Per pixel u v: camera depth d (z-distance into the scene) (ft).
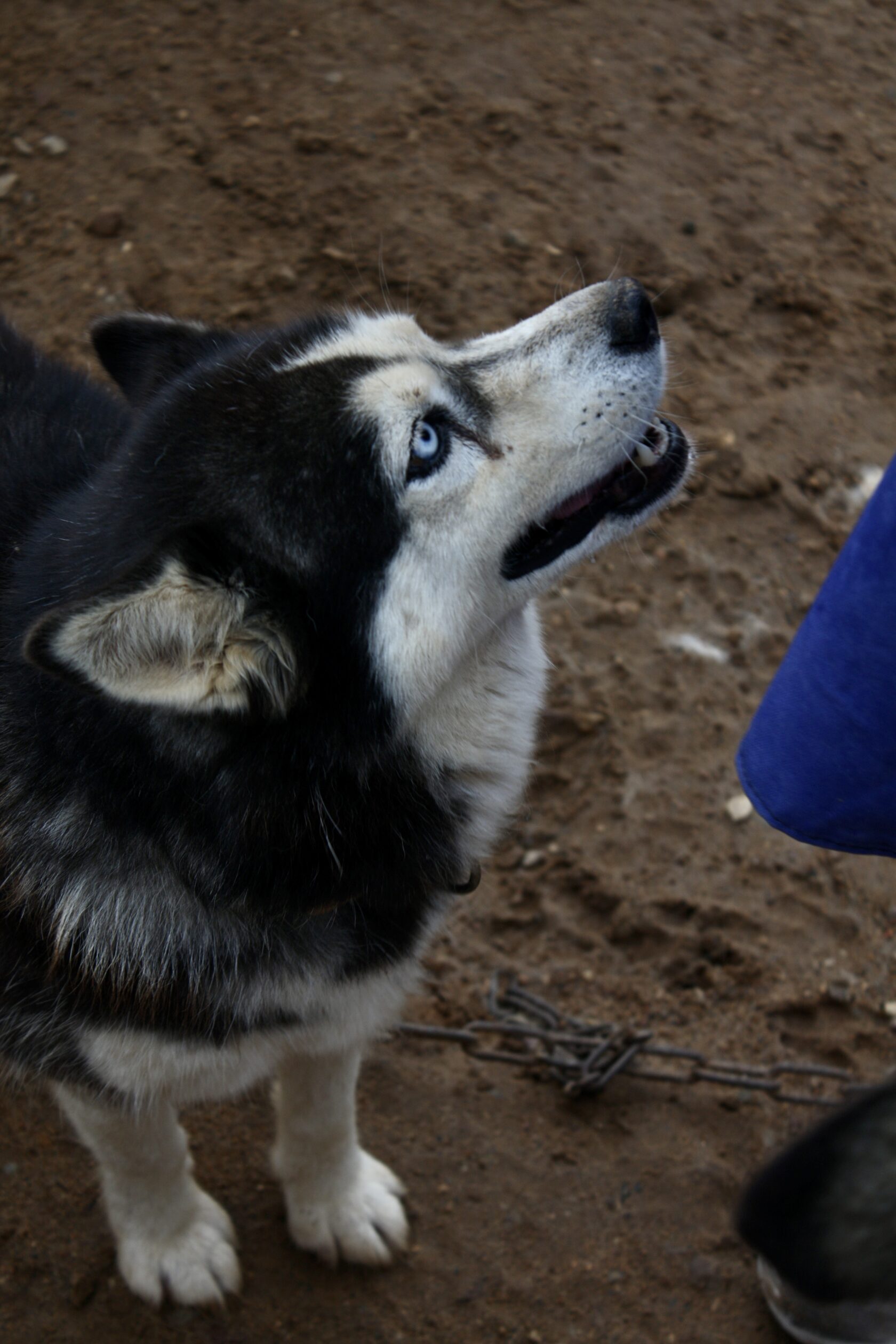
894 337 6.09
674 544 5.61
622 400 4.26
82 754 4.08
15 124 6.53
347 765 4.14
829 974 4.93
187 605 3.91
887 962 4.96
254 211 6.20
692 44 7.58
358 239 6.12
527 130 6.78
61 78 6.76
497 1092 4.79
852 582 3.98
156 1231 4.49
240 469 4.07
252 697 4.01
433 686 4.20
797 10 8.03
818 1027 4.88
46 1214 4.60
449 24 7.42
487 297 5.99
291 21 7.27
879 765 4.00
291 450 4.09
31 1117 4.72
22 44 6.94
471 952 4.99
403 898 4.28
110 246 6.06
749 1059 4.82
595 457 4.26
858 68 7.63
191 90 6.77
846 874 5.09
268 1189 4.69
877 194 6.79
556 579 4.33
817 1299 3.79
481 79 7.07
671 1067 4.80
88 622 3.82
